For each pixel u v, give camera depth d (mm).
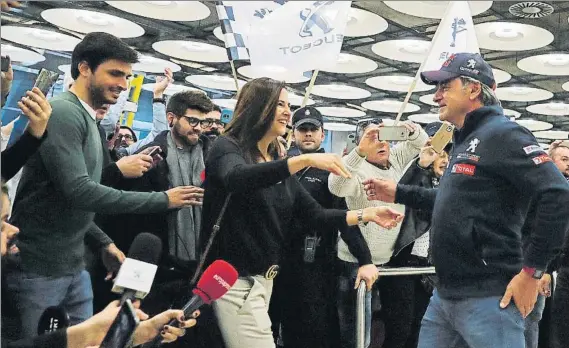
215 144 1754
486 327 1695
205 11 3418
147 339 1214
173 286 1984
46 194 1699
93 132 1802
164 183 2225
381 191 2146
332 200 2418
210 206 1764
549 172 1592
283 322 2441
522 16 3297
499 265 1690
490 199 1696
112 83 1768
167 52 4246
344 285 2430
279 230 1822
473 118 1775
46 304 1688
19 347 1229
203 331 1784
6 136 1617
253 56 1739
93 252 1951
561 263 2691
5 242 1496
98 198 1659
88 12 3418
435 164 2393
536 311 2648
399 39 3773
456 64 1826
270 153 1953
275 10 1737
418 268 2363
